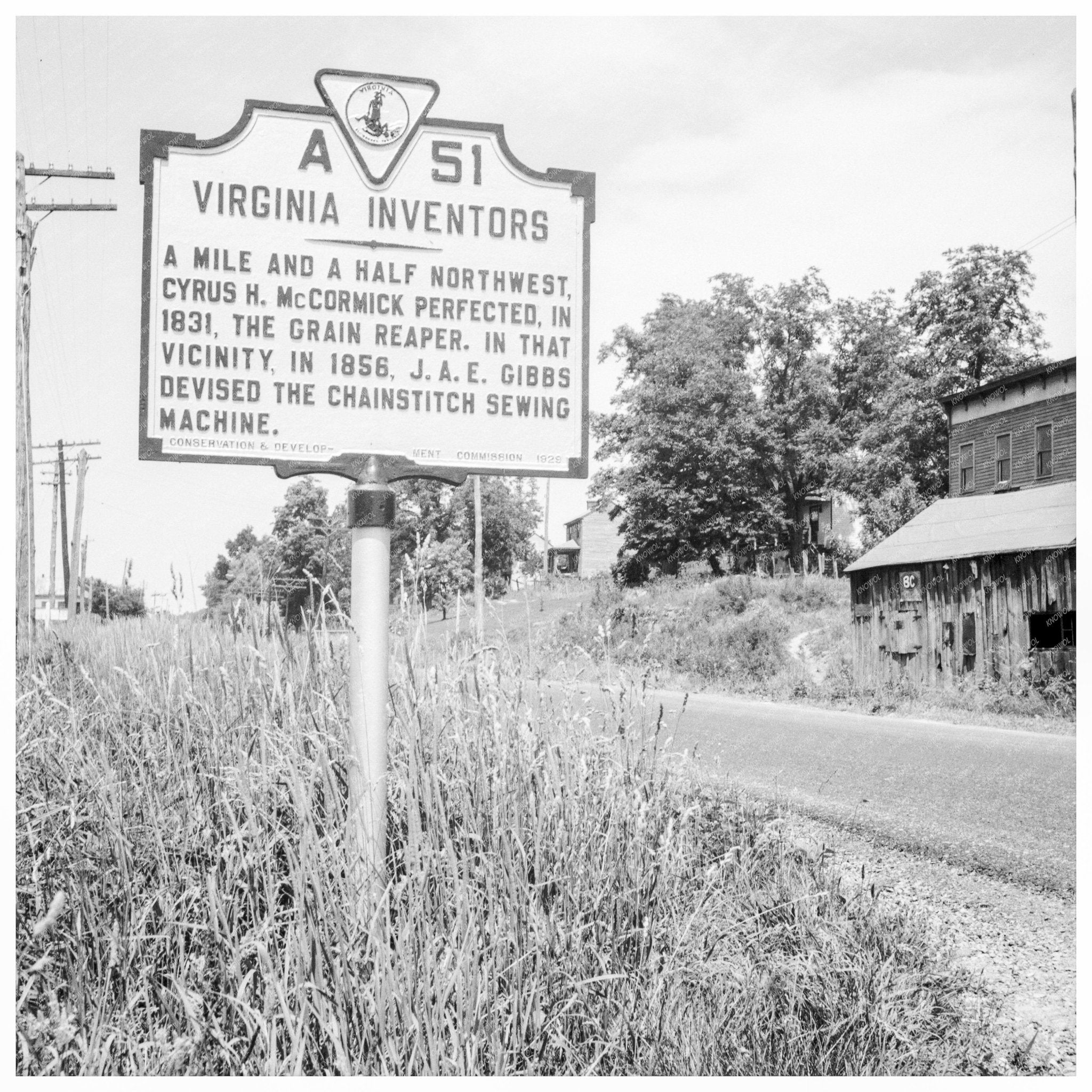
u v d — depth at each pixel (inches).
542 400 182.9
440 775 149.5
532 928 130.0
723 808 203.6
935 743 411.2
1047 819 257.6
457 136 181.2
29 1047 108.3
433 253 179.6
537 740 155.6
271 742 145.9
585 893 137.6
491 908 128.3
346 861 131.4
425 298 179.2
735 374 1625.2
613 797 155.3
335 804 141.8
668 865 149.3
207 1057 110.4
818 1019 137.6
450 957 120.3
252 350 173.5
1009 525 693.9
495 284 181.9
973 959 156.9
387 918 119.0
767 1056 129.0
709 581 1256.8
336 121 177.2
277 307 174.4
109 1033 111.9
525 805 146.9
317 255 175.9
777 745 394.3
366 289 177.3
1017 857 217.5
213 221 173.2
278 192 175.0
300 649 178.9
